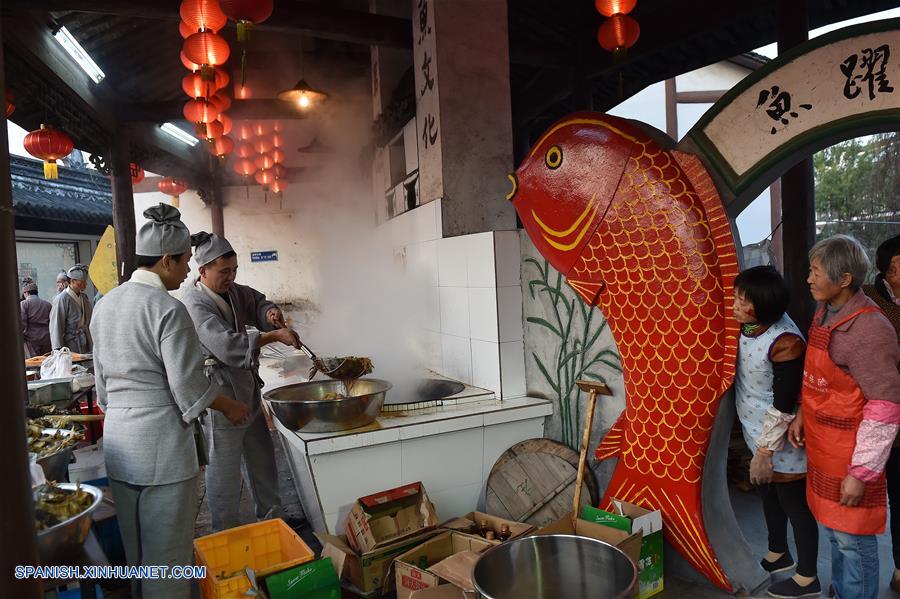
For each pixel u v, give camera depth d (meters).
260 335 3.25
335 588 2.40
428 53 4.67
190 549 2.34
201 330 3.11
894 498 2.47
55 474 2.35
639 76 7.42
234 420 2.50
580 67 6.41
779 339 2.30
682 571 2.78
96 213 11.61
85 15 6.30
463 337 3.93
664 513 2.69
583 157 2.91
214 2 4.32
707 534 2.58
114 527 3.00
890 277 2.52
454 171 4.50
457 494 3.30
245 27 4.13
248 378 3.27
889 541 2.98
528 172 3.20
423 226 4.76
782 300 2.29
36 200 10.27
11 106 5.25
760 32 6.03
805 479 2.42
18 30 5.29
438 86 4.48
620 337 2.84
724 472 2.76
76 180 12.30
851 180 7.87
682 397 2.60
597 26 6.25
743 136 2.42
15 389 1.46
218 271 3.24
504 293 3.54
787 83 2.28
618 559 2.06
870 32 2.06
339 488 3.00
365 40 5.82
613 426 2.94
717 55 6.50
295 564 2.34
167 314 2.20
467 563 2.43
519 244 3.58
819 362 2.07
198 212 11.83
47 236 10.80
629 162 2.73
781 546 2.74
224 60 4.53
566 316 3.30
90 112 7.02
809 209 4.71
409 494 2.97
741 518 3.33
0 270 1.43
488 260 3.57
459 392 3.66
